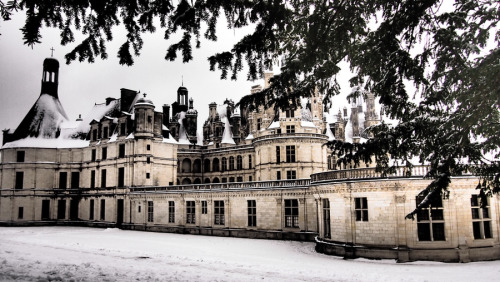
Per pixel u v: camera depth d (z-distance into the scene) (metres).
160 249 35.19
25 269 19.27
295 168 57.84
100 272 19.02
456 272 22.86
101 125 70.25
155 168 64.50
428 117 10.17
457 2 9.39
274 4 8.56
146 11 8.39
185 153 81.06
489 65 8.83
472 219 28.62
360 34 11.09
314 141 58.91
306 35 10.19
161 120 67.06
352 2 9.64
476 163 10.04
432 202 9.81
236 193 50.12
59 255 29.58
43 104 76.12
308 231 43.56
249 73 9.97
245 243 41.25
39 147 70.81
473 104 9.43
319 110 62.78
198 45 9.06
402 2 9.30
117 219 64.06
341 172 32.16
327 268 24.39
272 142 59.12
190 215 55.38
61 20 7.85
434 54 9.46
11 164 69.62
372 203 29.72
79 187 71.75
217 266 25.14
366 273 22.42
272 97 10.95
